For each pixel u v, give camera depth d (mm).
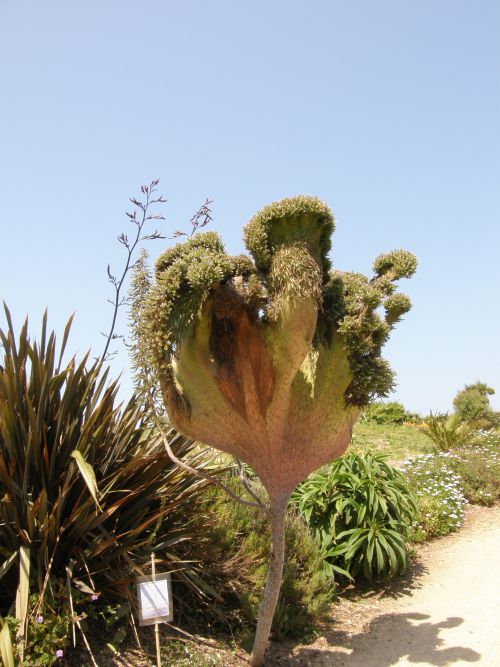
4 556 4051
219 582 4824
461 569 6531
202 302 3508
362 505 6199
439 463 10109
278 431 3832
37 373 4535
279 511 3891
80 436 4500
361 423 18828
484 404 19891
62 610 3812
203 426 3795
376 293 3637
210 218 4918
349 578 6051
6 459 4340
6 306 4488
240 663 4145
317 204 3531
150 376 3936
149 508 4664
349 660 4371
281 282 3490
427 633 4859
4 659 3227
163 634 4320
